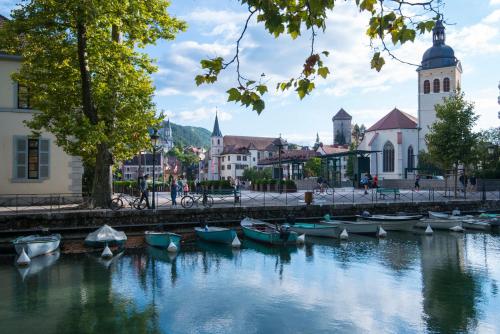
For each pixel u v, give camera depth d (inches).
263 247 824.9
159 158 5027.1
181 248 810.8
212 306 465.1
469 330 394.9
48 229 790.5
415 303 474.3
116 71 842.8
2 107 1027.3
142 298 493.7
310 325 408.2
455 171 1470.2
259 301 482.3
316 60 189.5
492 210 1301.7
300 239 855.1
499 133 2250.2
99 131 783.1
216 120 5477.4
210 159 5467.5
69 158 1073.5
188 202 1031.0
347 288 535.2
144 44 937.5
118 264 670.5
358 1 179.6
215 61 185.5
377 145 2844.5
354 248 813.9
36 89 853.2
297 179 1991.9
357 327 402.6
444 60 2765.7
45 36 821.2
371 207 1162.0
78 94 880.9
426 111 2812.5
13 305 466.6
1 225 788.6
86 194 1154.7
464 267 649.6
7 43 818.8
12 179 1024.9
